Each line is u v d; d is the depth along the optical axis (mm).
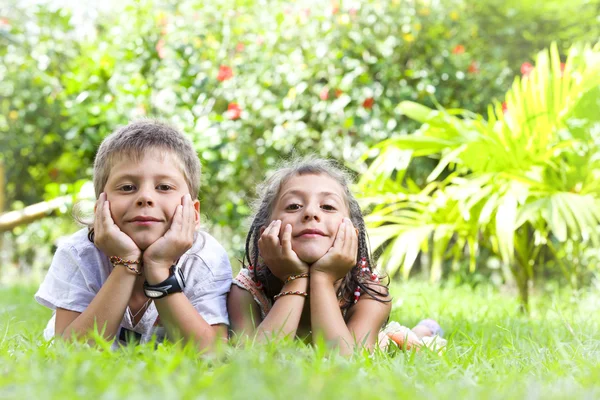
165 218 2357
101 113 6969
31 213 6730
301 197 2512
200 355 1986
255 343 2008
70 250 2482
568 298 5020
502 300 5352
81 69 7719
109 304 2266
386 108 7312
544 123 4984
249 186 7492
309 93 7578
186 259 2504
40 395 1309
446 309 4426
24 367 1578
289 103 7305
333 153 7398
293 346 1954
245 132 7227
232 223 7086
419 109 5207
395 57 7598
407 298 5020
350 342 2266
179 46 7270
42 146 9297
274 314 2381
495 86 7664
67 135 7074
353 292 2627
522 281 5082
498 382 1708
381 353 2115
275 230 2461
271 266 2477
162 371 1503
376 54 7535
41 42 8719
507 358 2184
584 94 4961
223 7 7617
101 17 9977
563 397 1448
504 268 7531
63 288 2451
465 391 1505
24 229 9875
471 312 4160
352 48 7469
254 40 7574
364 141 7289
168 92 7043
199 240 2570
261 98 7398
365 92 7211
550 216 4516
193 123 6727
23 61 8875
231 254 7145
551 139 5055
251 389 1336
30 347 1954
